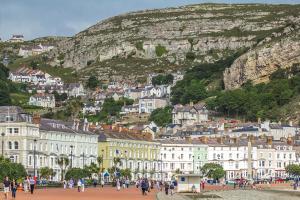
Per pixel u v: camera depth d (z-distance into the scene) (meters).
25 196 165.25
